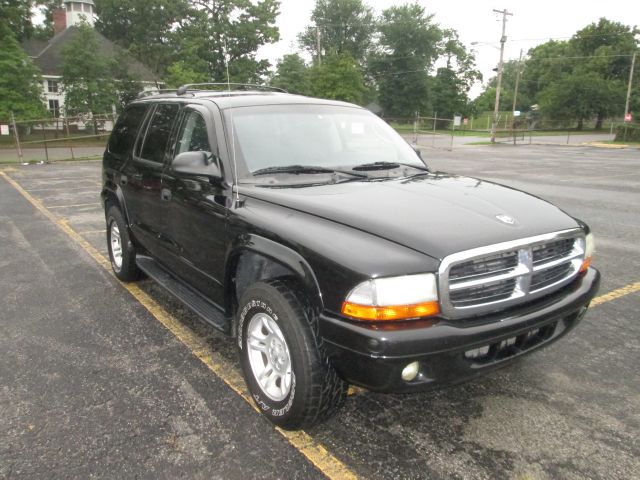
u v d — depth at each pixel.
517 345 2.91
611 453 2.91
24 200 11.39
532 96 101.06
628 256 6.85
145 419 3.21
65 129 36.31
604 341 4.31
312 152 3.85
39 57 43.50
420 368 2.59
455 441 3.01
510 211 3.11
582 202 11.24
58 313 4.88
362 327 2.54
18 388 3.57
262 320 3.13
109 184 5.60
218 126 3.76
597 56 76.06
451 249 2.62
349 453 2.90
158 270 4.89
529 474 2.74
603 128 74.38
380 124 4.61
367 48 80.12
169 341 4.29
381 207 3.01
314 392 2.82
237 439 3.03
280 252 2.95
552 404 3.39
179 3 53.94
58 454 2.89
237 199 3.41
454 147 35.28
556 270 3.11
